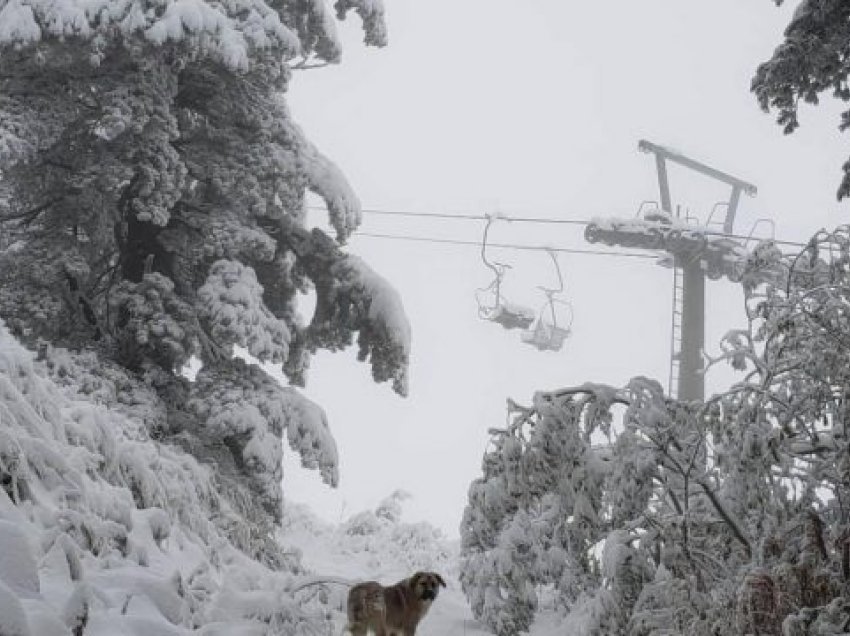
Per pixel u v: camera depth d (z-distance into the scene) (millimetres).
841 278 11906
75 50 20969
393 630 10398
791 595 10109
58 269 21406
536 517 15719
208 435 21156
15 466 10117
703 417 11633
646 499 11688
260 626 9500
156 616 8992
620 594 11391
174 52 21172
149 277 21297
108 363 20453
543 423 12398
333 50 24953
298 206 23734
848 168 14422
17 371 12516
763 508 10914
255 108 22875
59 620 7383
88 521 10453
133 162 21266
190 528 15758
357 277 23344
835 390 11094
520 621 14680
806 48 14695
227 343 21203
